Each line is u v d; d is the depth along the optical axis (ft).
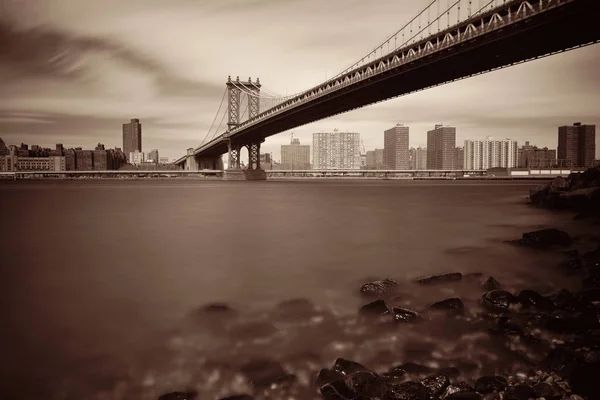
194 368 14.34
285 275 28.04
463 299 21.16
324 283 25.57
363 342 16.16
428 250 36.81
